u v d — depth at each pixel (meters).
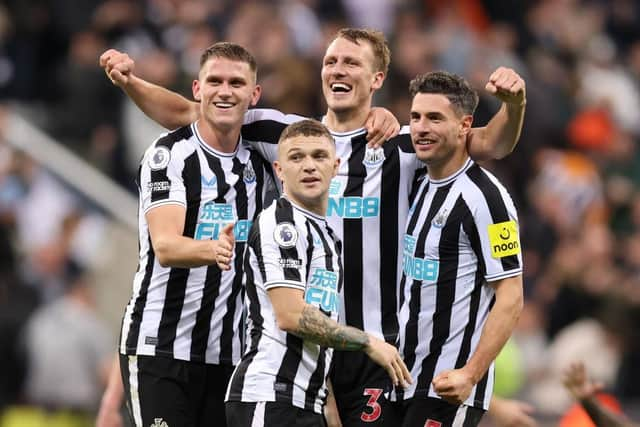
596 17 65.12
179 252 25.27
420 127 26.33
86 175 46.97
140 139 50.22
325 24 57.06
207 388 27.23
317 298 25.36
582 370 28.12
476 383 25.89
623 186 56.28
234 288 27.03
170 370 26.92
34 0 56.53
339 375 27.50
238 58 26.66
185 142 27.00
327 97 27.52
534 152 55.53
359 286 27.48
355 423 27.56
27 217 46.69
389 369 24.72
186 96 48.94
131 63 27.38
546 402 41.75
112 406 29.88
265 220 25.27
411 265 26.88
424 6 60.09
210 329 27.00
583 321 45.81
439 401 26.50
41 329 41.50
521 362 43.75
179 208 26.58
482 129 26.67
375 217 27.45
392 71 52.78
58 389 41.16
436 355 26.55
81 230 45.75
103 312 44.16
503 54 59.56
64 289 43.75
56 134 51.38
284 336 25.09
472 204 26.36
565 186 54.47
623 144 59.12
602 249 49.28
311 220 25.48
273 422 24.92
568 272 48.22
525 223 52.91
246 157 27.33
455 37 57.50
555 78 60.00
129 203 46.44
